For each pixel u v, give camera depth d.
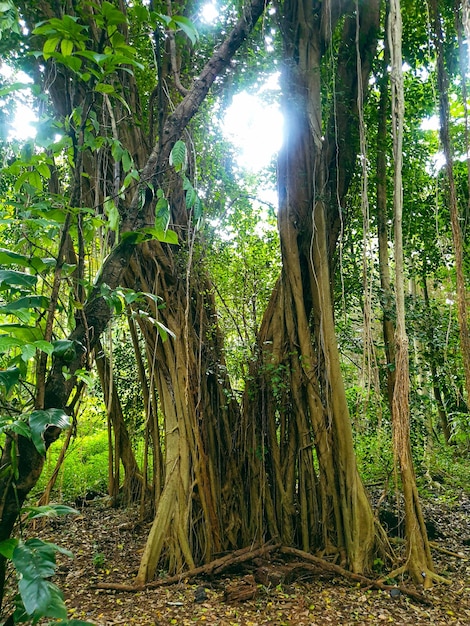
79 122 1.86
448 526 6.48
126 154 1.96
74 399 1.80
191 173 5.02
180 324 5.28
